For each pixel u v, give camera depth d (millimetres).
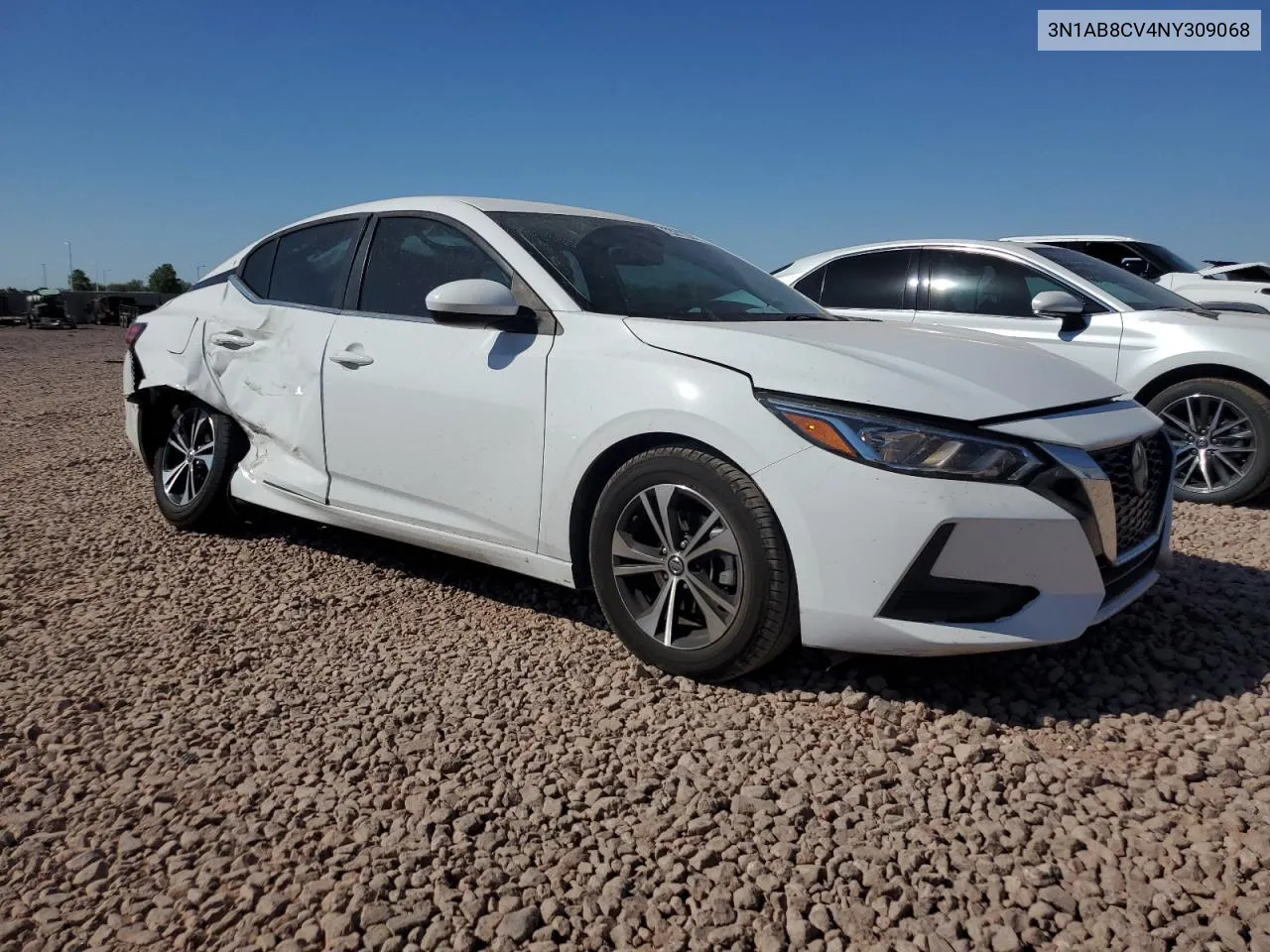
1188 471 5742
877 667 3090
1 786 2518
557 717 2873
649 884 2100
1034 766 2545
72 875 2158
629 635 3160
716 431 2863
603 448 3121
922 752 2633
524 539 3391
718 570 2971
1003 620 2695
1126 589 3031
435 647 3420
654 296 3633
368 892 2064
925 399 2734
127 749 2699
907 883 2102
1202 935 1915
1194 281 8812
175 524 4812
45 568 4316
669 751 2656
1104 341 5816
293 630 3592
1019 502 2645
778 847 2207
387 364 3764
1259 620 3510
